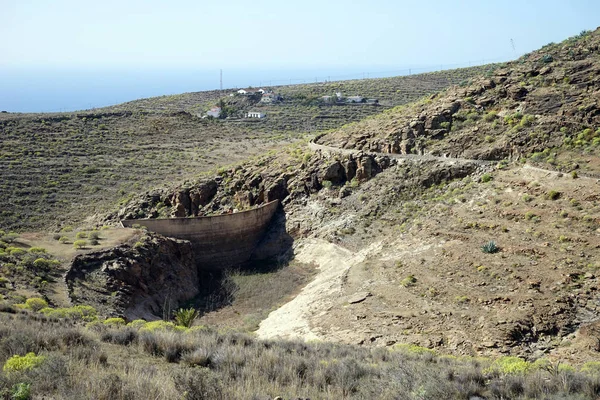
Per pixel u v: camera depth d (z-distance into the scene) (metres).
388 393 15.20
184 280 46.91
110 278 40.25
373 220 47.88
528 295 29.50
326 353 22.44
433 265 35.44
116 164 85.06
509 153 46.22
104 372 14.88
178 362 17.97
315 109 135.38
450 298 31.31
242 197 58.12
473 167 46.62
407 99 142.50
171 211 60.12
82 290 37.78
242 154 92.69
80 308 32.38
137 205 61.56
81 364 15.45
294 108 138.38
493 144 47.81
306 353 21.28
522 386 16.30
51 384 13.41
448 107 55.00
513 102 51.91
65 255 41.75
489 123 50.94
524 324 27.45
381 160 52.97
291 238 52.59
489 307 29.61
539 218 36.25
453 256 35.50
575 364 24.19
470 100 55.19
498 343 26.58
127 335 20.14
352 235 47.25
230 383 15.05
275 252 52.38
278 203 56.38
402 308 31.59
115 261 42.22
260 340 24.03
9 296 32.09
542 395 15.32
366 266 39.19
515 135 46.81
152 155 91.56
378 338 28.88
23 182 73.06
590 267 30.31
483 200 41.16
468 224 38.69
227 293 45.41
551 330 26.97
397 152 53.66
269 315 38.50
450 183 47.03
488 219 38.38
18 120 101.69
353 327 30.64
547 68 54.06
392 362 20.67
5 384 13.22
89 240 45.31
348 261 43.38
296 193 55.84
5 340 16.92
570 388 16.05
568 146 43.22
